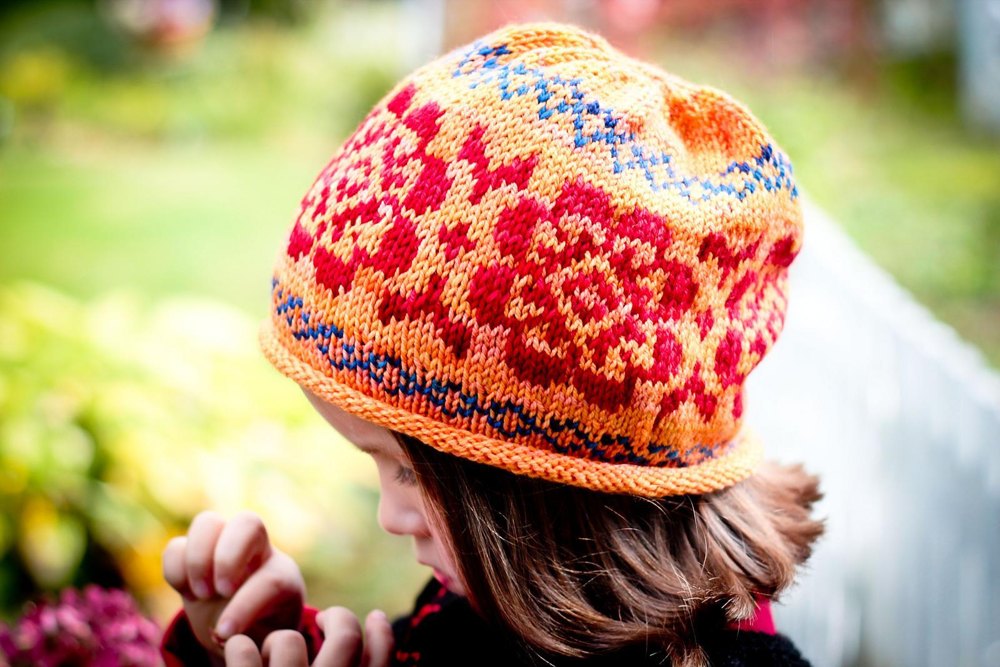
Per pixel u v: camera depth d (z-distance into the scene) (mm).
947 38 7094
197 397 2871
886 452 2086
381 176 945
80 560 2461
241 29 12445
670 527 1061
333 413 1032
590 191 916
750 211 995
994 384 1793
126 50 11398
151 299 5363
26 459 2398
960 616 1812
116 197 7793
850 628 2230
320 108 10773
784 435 2639
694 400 981
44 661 1320
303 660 1121
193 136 10172
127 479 2555
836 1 7137
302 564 2842
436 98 973
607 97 971
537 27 1047
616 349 918
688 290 955
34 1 12883
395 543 3137
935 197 4781
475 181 914
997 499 1700
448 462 984
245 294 5578
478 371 913
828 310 2383
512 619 1002
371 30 12195
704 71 6828
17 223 6863
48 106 10109
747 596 1037
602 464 965
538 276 901
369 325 924
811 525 1220
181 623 1259
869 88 6926
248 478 2756
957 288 3797
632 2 6766
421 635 1189
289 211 7551
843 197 4914
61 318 2951
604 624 992
